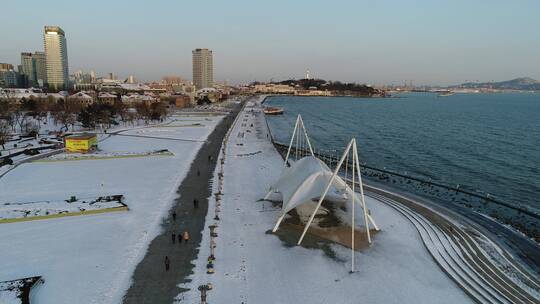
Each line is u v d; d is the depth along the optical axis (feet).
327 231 176.35
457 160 382.63
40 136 430.20
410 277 138.82
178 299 122.42
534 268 154.20
